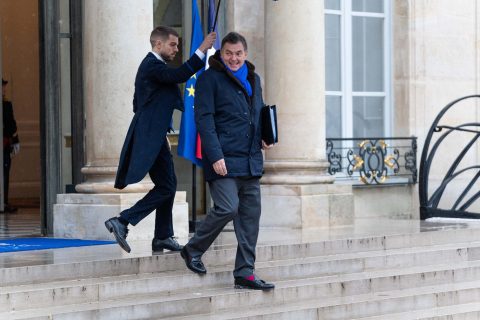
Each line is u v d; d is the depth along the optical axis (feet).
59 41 47.09
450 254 42.32
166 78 36.11
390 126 57.26
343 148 54.75
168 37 37.06
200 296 33.81
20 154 69.26
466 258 42.88
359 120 56.44
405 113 57.00
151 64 36.50
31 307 31.91
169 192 36.94
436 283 39.47
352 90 56.24
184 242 41.91
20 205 65.87
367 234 43.55
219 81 34.78
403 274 38.65
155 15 50.70
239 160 34.60
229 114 34.65
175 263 36.60
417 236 43.80
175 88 36.96
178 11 51.03
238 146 34.63
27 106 69.41
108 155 43.91
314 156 49.49
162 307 32.81
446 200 57.93
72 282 33.88
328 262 38.58
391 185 56.03
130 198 42.98
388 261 40.40
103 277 34.88
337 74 55.88
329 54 55.67
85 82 45.78
